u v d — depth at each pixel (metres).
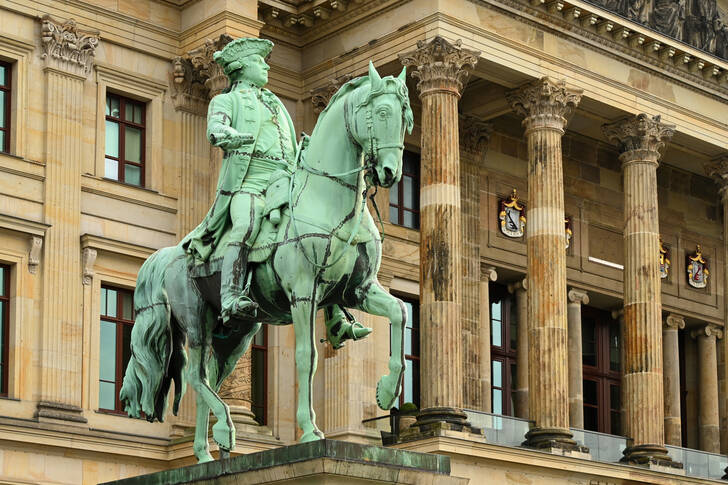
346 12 72.62
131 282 69.50
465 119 79.31
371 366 72.88
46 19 68.12
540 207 72.69
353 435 70.94
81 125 68.88
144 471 67.56
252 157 29.00
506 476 68.75
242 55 30.00
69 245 67.56
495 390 81.25
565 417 71.44
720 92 81.50
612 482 72.62
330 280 27.50
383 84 27.17
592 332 88.44
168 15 72.00
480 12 70.94
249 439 65.25
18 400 65.12
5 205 66.25
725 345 82.56
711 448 90.62
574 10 73.12
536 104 73.31
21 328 65.94
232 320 28.50
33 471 64.38
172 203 71.12
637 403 75.56
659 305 76.81
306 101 74.75
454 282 68.31
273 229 28.03
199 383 29.06
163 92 71.69
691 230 92.38
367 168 27.08
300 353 27.16
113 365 68.56
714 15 81.06
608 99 75.94
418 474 25.78
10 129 67.50
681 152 87.12
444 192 68.56
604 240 87.44
